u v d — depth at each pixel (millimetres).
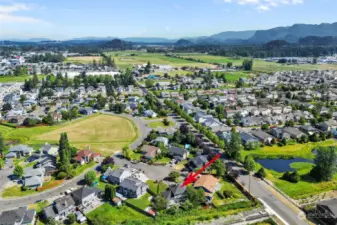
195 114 145625
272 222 62000
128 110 155750
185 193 70688
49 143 107875
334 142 111562
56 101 177500
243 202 68688
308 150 104125
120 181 78188
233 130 116812
